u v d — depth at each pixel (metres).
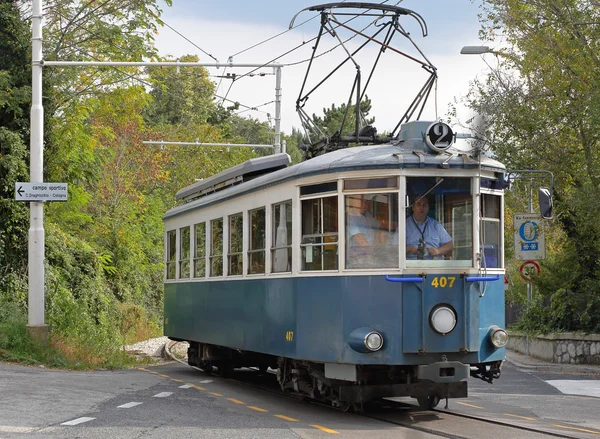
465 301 11.00
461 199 11.20
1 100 22.19
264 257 13.36
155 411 11.30
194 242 17.55
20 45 23.33
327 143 12.95
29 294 18.62
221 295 15.55
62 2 25.42
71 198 28.33
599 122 19.89
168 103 67.19
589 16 21.28
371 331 10.91
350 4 13.09
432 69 12.84
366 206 11.16
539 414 12.11
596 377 18.69
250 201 14.01
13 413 10.55
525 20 22.36
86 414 10.77
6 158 22.27
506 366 21.77
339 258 11.26
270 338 13.04
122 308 35.81
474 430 10.20
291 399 13.56
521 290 29.27
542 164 22.12
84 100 28.06
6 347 17.95
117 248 37.59
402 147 11.54
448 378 10.73
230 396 13.70
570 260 22.94
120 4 26.08
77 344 19.66
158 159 42.66
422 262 10.97
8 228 22.41
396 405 12.63
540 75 22.36
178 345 28.53
